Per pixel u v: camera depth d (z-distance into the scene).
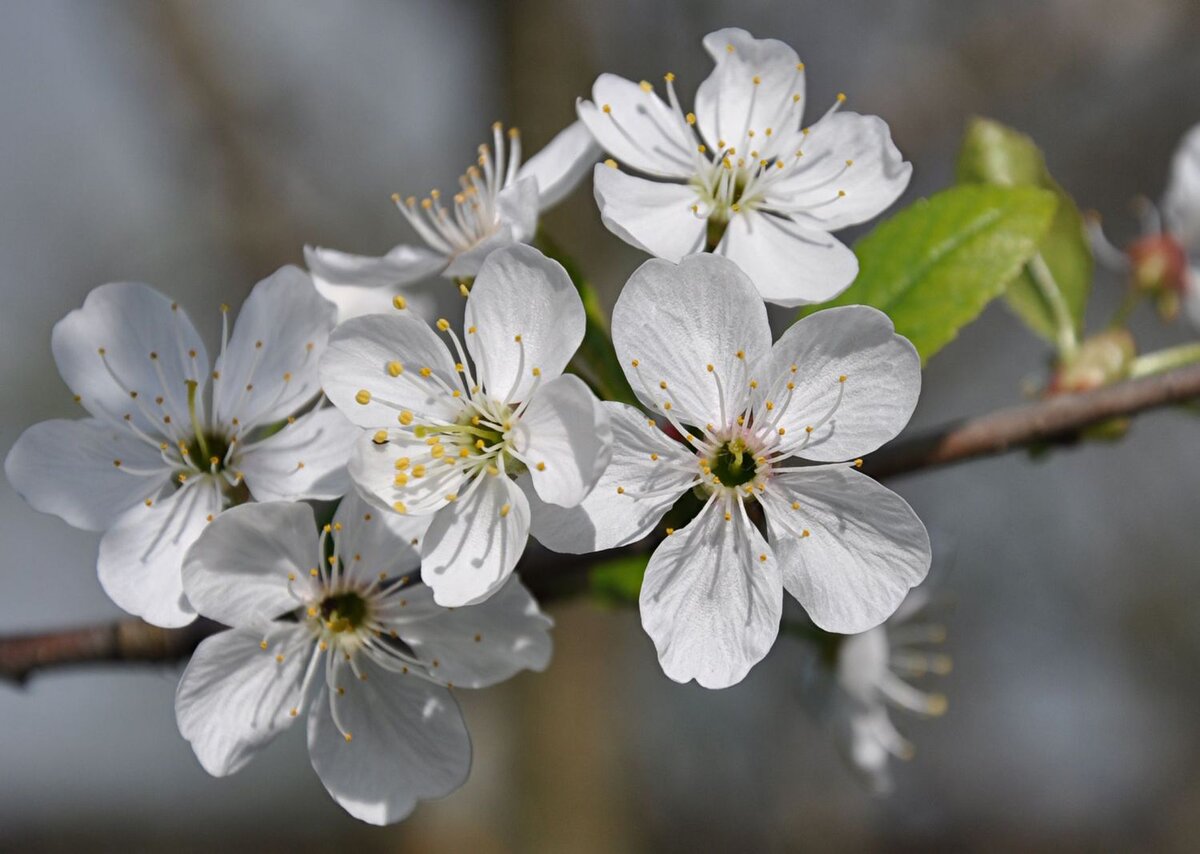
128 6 0.51
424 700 0.22
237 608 0.22
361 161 0.54
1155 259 0.27
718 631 0.22
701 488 0.22
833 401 0.22
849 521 0.22
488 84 0.50
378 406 0.22
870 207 0.23
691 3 0.51
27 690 0.24
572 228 0.47
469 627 0.22
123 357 0.23
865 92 0.52
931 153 0.52
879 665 0.27
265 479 0.22
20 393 0.53
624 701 0.54
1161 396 0.24
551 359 0.21
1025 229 0.24
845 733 0.27
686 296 0.22
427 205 0.24
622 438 0.22
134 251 0.54
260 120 0.53
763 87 0.24
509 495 0.21
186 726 0.22
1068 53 0.52
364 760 0.22
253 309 0.23
